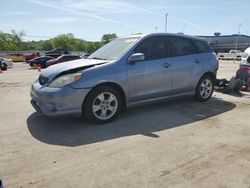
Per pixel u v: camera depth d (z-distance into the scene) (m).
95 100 4.76
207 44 6.72
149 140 4.12
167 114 5.56
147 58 5.38
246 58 9.73
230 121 5.11
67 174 3.10
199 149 3.78
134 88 5.16
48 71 4.88
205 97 6.66
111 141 4.09
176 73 5.79
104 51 5.68
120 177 3.02
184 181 2.94
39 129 4.65
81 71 4.62
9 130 4.61
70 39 115.38
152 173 3.11
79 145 3.94
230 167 3.25
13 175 3.09
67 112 4.50
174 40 5.94
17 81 12.09
